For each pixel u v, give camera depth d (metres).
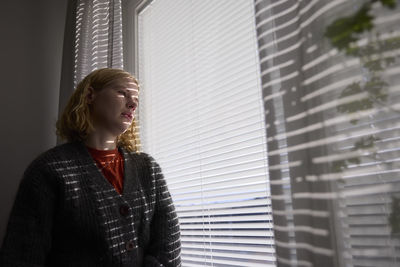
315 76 0.76
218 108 1.19
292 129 0.79
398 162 0.63
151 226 1.10
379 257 0.63
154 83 1.55
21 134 1.85
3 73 1.86
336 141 0.71
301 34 0.80
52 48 2.06
